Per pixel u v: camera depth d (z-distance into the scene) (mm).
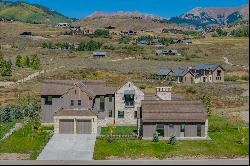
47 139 65125
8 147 59906
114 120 78562
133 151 58375
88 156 55844
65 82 78000
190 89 122812
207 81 150625
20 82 130000
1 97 104375
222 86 132875
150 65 187625
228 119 82875
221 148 60250
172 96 82000
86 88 76000
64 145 61719
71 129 69688
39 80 134875
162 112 67125
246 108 96875
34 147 60344
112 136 66812
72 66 177125
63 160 53500
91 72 155875
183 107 68188
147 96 79000
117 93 78312
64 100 74250
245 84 139375
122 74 154250
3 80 134375
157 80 144500
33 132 68688
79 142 63531
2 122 77750
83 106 74250
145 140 65062
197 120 66062
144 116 66188
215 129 71812
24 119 80188
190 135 66375
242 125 76312
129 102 78500
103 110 78062
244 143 62781
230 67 187250
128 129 74250
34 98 101812
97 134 69375
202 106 68562
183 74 145875
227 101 105500
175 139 62969
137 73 157375
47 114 76688
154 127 66125
